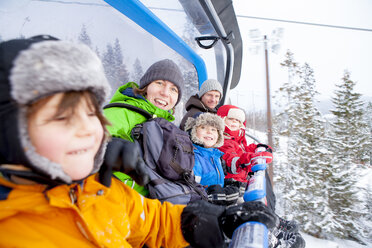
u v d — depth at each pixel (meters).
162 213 0.91
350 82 26.97
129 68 2.22
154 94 1.68
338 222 20.05
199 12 3.23
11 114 0.41
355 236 19.52
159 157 1.30
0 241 0.48
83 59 0.49
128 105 1.47
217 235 0.82
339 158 24.36
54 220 0.56
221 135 1.91
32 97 0.41
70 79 0.45
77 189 0.62
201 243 0.82
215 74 4.80
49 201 0.54
